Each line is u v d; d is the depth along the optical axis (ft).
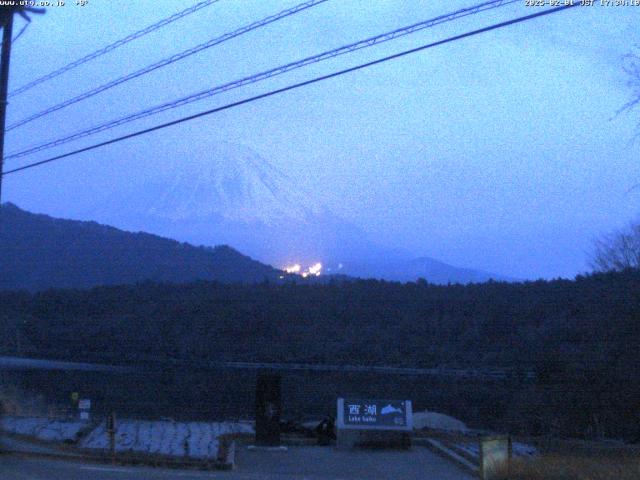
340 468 60.39
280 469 58.70
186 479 47.88
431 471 59.57
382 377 99.35
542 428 82.69
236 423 84.33
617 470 46.14
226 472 55.06
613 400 81.66
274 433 69.62
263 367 102.68
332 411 92.48
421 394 94.73
